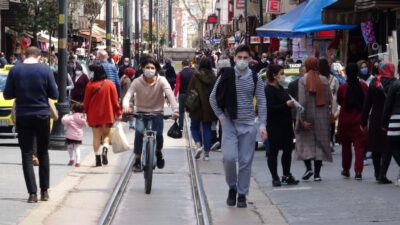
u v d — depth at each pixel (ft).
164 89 95.04
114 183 99.19
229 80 78.84
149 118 95.76
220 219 76.07
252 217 76.79
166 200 88.28
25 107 80.94
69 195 89.92
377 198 85.66
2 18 307.17
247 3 328.70
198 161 123.65
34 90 81.00
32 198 83.05
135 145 102.22
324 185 96.43
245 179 81.35
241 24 414.00
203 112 122.83
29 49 82.58
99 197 88.94
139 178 104.47
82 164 116.78
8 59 331.98
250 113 79.82
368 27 165.17
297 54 243.19
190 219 77.51
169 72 248.52
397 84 90.74
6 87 81.56
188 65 164.66
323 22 166.81
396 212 77.25
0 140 158.20
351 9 165.89
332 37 209.05
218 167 116.47
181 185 99.71
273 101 93.71
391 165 115.85
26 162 82.74
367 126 98.22
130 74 180.55
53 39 383.65
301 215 77.15
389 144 92.63
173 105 95.09
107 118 113.70
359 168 100.53
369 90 95.55
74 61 200.13
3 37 310.24
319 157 97.25
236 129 79.92
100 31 485.56
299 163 121.19
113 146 106.01
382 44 161.58
